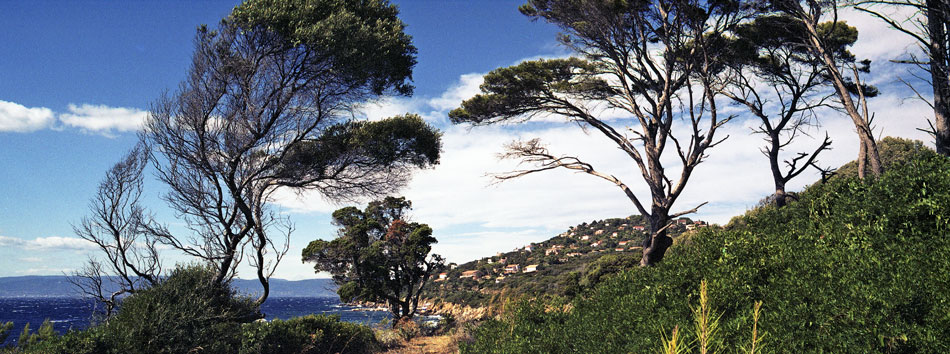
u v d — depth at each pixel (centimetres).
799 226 685
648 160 1507
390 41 1370
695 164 1371
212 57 1225
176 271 1032
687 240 1062
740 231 616
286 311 6712
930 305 329
